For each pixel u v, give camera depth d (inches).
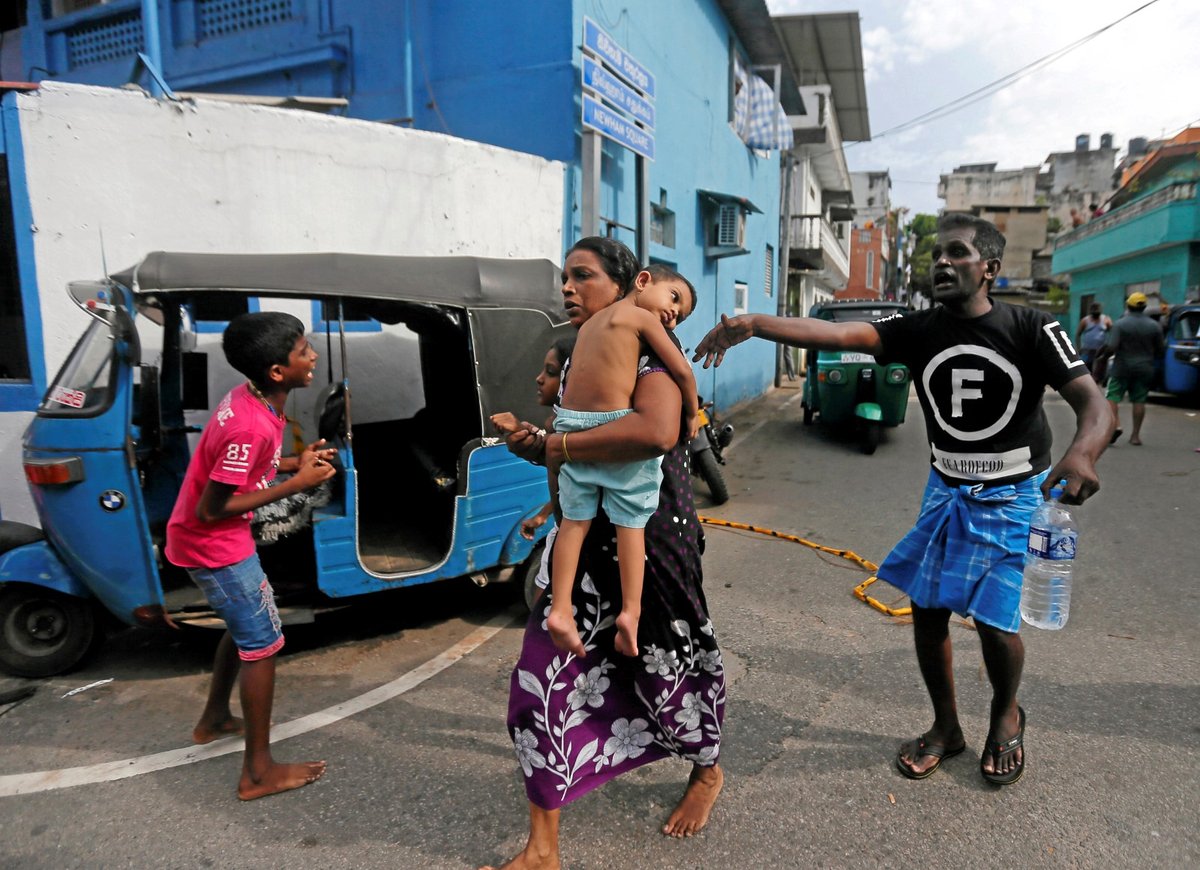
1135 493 266.7
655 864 90.8
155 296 132.3
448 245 250.5
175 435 161.9
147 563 132.2
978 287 95.9
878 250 1423.5
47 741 120.1
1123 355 352.8
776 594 179.5
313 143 224.1
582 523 79.7
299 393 221.5
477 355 152.0
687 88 394.6
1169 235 741.9
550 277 163.3
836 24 585.0
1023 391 96.0
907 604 172.2
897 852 92.4
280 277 131.9
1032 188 1935.3
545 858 85.7
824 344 104.3
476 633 160.1
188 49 318.7
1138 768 108.1
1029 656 144.1
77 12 331.9
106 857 93.4
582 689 84.6
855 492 280.7
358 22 290.2
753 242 552.7
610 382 76.0
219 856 93.2
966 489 101.0
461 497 151.6
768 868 90.0
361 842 95.5
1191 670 137.5
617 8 302.5
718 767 98.8
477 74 280.1
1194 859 90.2
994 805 100.8
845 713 124.9
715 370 457.7
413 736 120.1
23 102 185.6
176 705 131.6
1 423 192.2
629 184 323.9
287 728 122.6
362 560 155.7
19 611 138.4
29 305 190.7
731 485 298.8
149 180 202.4
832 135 768.9
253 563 100.7
